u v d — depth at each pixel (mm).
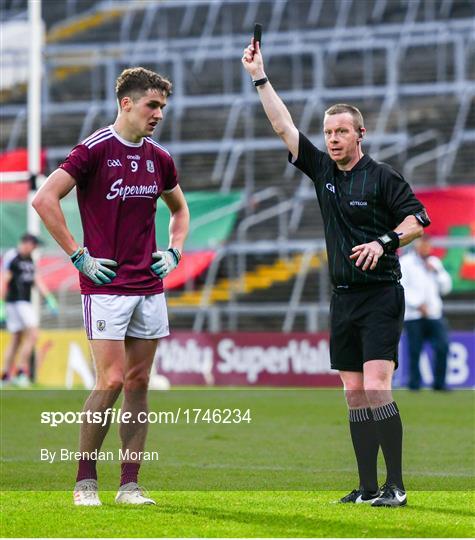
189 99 113375
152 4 127250
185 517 22156
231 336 75875
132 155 24281
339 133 24078
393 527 20875
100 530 20625
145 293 24516
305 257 87500
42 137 114062
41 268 85688
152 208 24656
